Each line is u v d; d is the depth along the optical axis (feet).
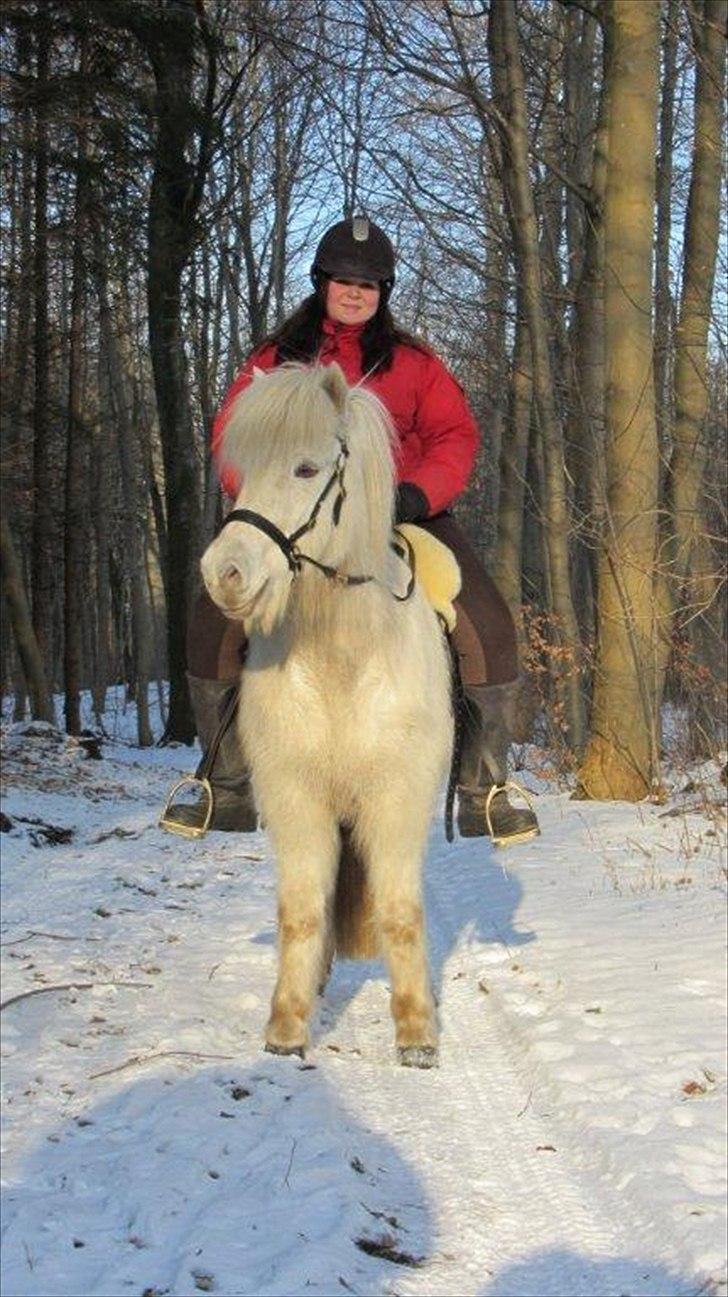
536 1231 13.38
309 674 16.20
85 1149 14.80
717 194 48.96
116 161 70.28
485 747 18.79
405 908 17.85
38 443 79.77
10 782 52.37
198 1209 13.17
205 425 98.32
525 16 62.80
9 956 24.27
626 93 40.60
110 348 93.25
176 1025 19.25
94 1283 11.64
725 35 44.60
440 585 17.65
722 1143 15.19
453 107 53.31
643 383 41.57
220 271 102.47
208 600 17.81
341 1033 19.43
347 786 16.83
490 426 86.84
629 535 41.96
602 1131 15.57
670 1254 12.73
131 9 66.85
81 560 113.19
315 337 18.12
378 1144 15.46
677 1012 19.94
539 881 30.55
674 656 47.06
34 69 69.21
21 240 72.84
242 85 89.76
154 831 43.37
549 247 66.49
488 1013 20.80
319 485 14.71
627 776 42.63
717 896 27.50
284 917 17.95
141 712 89.25
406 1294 11.89
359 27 52.03
